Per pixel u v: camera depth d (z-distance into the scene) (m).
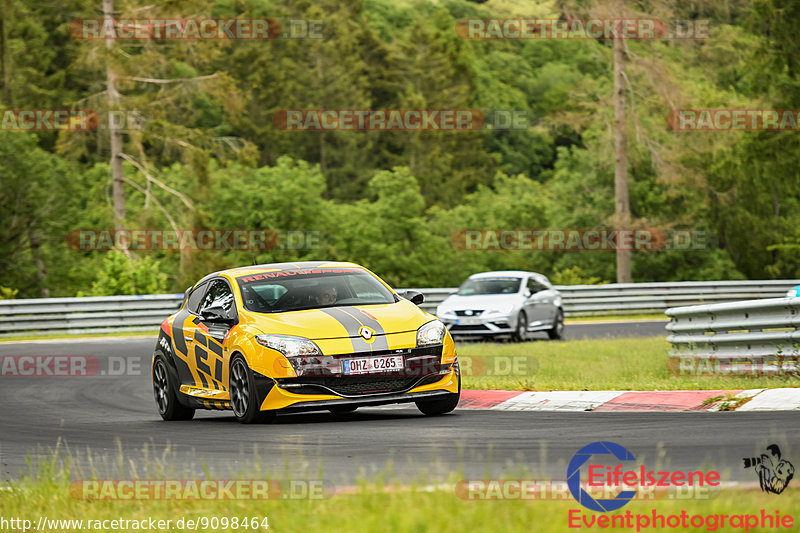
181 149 165.75
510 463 26.25
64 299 104.06
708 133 163.00
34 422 44.25
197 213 163.38
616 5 149.25
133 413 47.44
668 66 152.12
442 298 120.31
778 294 143.50
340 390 36.25
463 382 49.34
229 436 34.91
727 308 47.50
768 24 184.12
